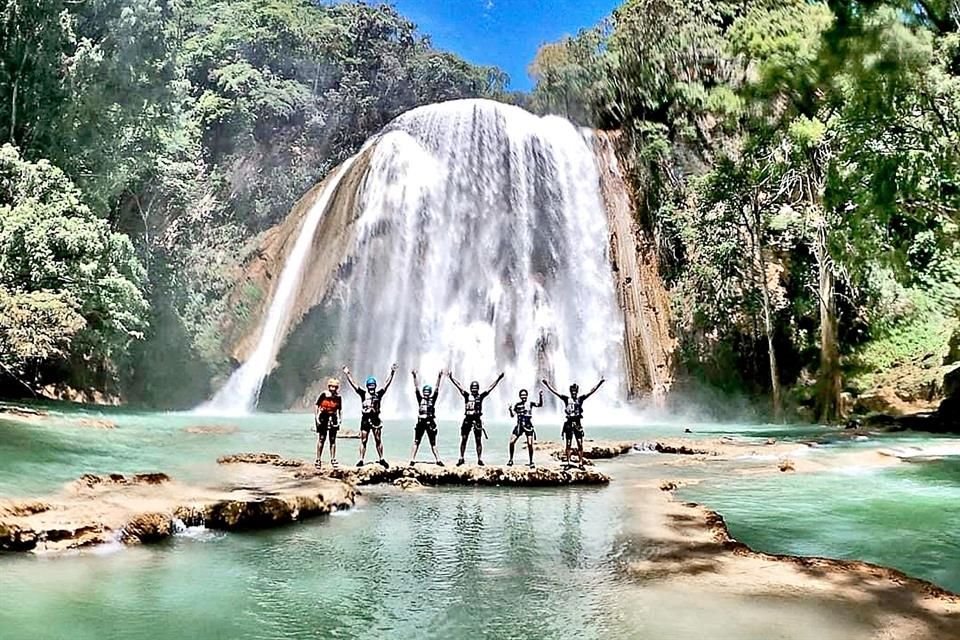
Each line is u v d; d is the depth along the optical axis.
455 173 40.81
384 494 11.77
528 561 7.48
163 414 28.97
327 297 37.53
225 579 6.72
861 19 14.66
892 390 30.73
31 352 21.72
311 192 42.66
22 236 23.02
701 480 13.63
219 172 43.78
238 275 39.75
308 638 5.23
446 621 5.62
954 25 16.61
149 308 30.50
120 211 36.59
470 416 13.70
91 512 8.06
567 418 14.53
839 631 5.36
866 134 19.91
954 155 19.30
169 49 34.91
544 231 40.16
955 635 5.29
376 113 57.59
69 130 30.88
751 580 6.76
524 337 38.31
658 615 5.74
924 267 33.19
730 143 38.12
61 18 30.42
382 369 37.50
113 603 5.94
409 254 38.94
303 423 26.92
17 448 14.02
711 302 35.59
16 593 6.09
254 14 52.50
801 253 35.28
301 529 8.98
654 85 41.84
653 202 41.12
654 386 36.78
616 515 10.02
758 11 23.61
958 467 15.29
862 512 10.68
